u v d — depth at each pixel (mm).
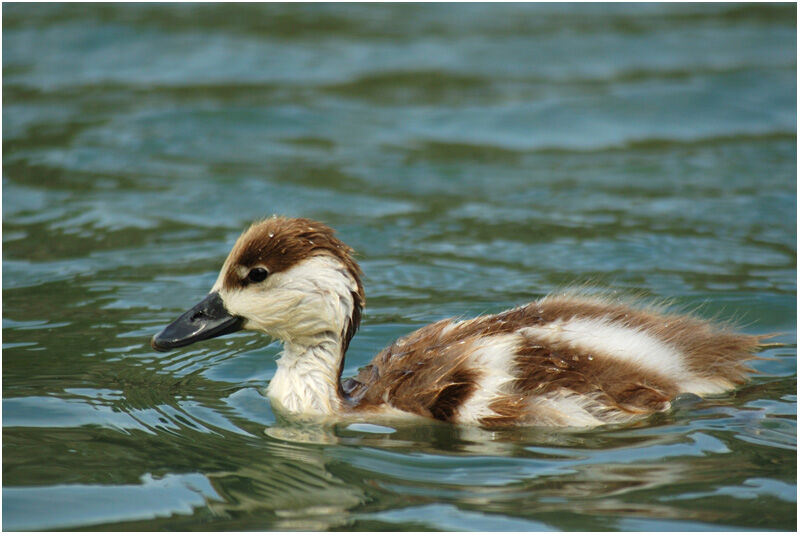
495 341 10008
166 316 12992
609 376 9750
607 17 28172
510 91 23031
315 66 24375
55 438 9562
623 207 17234
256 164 19234
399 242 15789
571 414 9562
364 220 16703
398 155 19938
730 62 24297
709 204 17188
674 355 10156
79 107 21812
